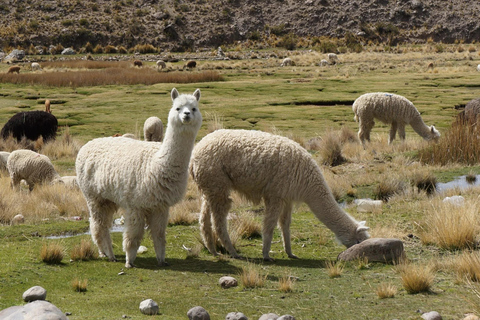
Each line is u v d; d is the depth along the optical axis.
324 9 85.06
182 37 78.19
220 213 7.09
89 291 5.58
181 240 7.99
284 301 5.20
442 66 48.06
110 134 23.45
